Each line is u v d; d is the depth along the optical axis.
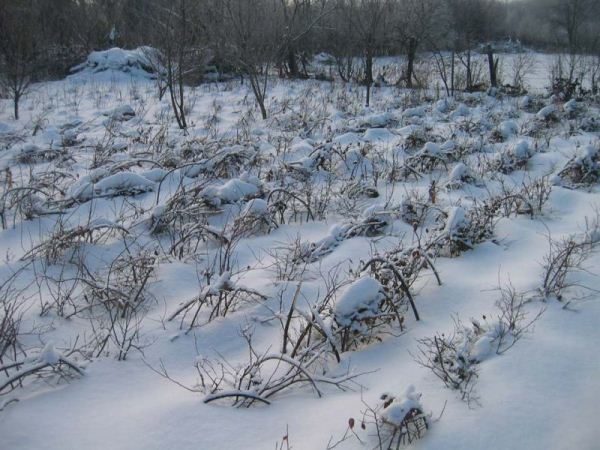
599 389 3.15
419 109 13.39
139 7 22.58
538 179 7.77
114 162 7.88
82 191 6.38
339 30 20.17
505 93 16.97
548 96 16.06
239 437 2.88
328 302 4.10
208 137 10.60
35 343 3.72
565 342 3.62
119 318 4.10
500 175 8.09
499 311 4.06
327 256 5.20
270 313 4.19
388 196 7.09
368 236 5.75
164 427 2.93
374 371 3.47
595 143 9.83
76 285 4.56
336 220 6.22
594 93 16.11
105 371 3.45
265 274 4.81
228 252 5.12
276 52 14.63
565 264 4.53
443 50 25.23
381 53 24.11
